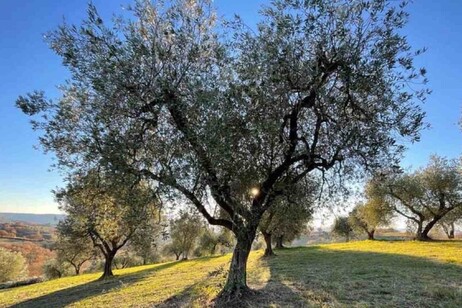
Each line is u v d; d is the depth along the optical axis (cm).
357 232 6956
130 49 1098
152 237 1708
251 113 1163
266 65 1127
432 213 4941
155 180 1183
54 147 1164
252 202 1355
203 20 1235
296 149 1373
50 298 2597
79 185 1243
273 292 1504
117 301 1894
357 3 1101
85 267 7994
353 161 1278
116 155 1098
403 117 1146
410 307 1212
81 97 1134
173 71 1188
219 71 1215
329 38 1123
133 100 1127
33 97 1115
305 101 1201
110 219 1428
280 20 1108
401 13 1098
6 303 2678
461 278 1777
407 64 1102
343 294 1449
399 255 3125
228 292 1382
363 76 1106
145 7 1190
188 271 3198
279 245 5250
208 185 1194
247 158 1220
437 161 4928
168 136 1209
